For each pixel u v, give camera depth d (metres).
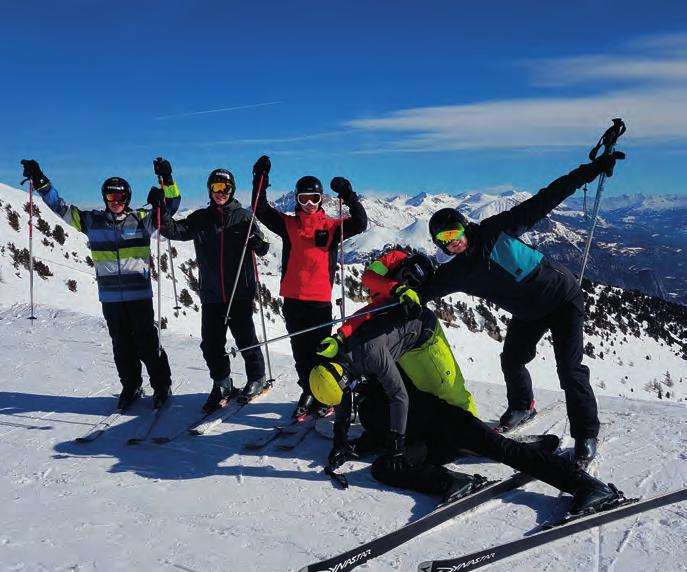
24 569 2.65
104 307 4.62
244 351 4.84
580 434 3.44
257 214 4.52
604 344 45.59
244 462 3.81
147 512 3.18
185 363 6.30
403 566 2.62
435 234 3.31
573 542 2.74
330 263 4.45
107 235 4.50
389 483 3.40
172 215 4.54
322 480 3.52
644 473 3.33
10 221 19.95
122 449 4.09
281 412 4.69
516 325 3.82
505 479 3.36
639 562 2.55
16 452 4.06
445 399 3.63
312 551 2.77
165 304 18.92
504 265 3.38
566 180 3.30
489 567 2.57
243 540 2.88
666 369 44.66
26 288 14.49
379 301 3.65
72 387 5.52
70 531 2.99
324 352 3.40
